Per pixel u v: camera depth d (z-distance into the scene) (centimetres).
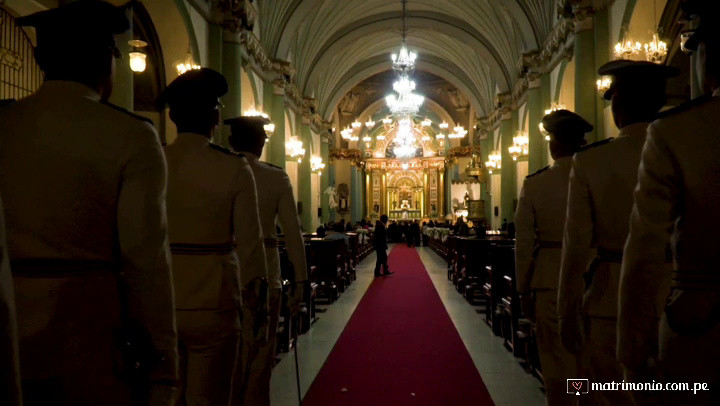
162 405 153
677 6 927
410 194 4266
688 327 151
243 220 261
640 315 163
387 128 4219
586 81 1119
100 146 149
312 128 2595
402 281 1343
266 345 324
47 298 140
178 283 243
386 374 527
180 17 994
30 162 145
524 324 584
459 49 2656
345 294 1112
